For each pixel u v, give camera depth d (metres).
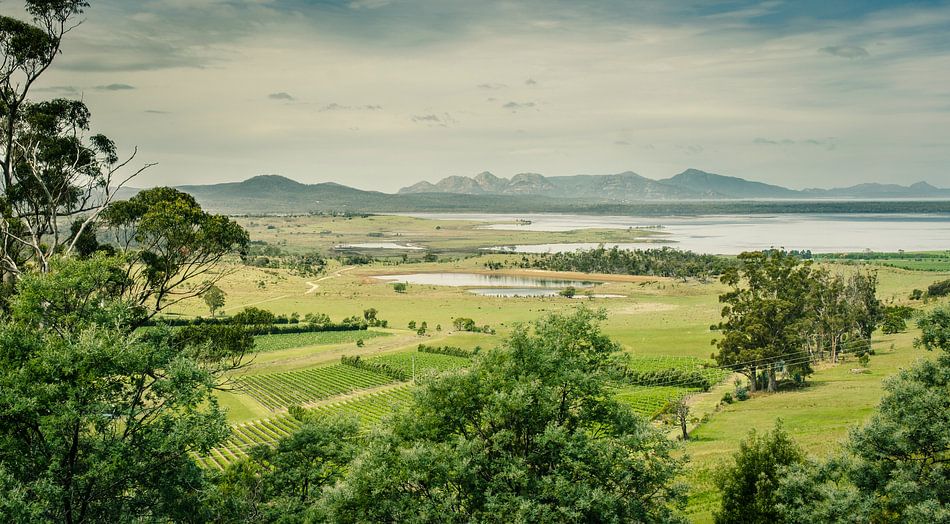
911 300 156.75
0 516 19.30
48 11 40.91
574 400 29.19
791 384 91.31
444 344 154.12
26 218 43.41
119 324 25.78
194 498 25.61
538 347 29.11
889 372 87.69
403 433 28.80
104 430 22.95
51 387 21.05
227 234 42.03
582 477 25.61
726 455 53.31
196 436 23.95
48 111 44.97
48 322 26.88
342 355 143.62
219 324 47.28
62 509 22.45
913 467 27.17
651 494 26.52
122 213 40.53
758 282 97.38
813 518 26.70
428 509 24.41
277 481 33.31
